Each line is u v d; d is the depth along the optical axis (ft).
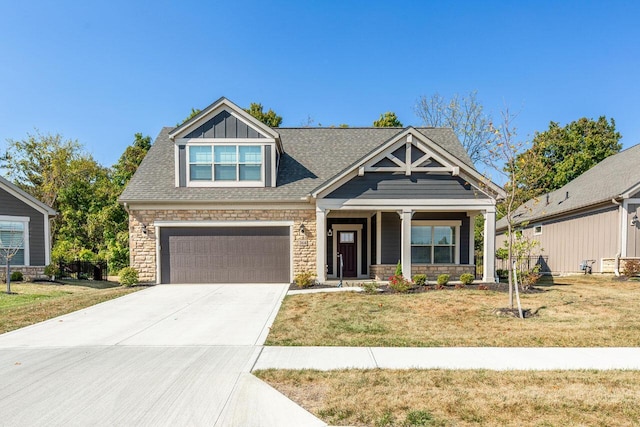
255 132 48.73
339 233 53.88
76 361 18.71
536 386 15.33
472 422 12.41
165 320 27.81
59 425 12.44
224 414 13.04
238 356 19.35
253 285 45.44
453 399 14.07
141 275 46.70
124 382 15.92
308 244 47.29
